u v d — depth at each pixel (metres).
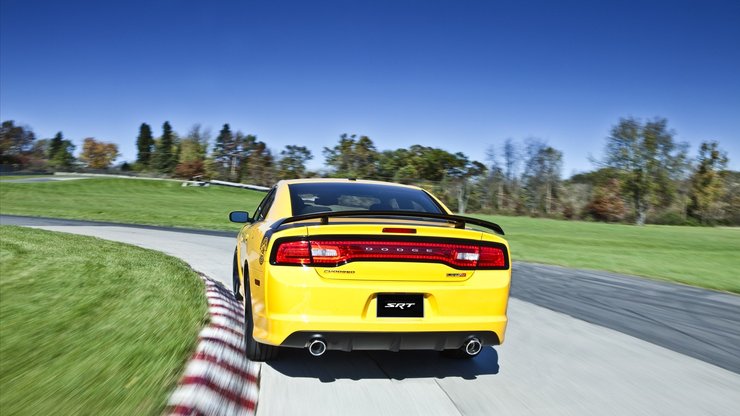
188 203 37.94
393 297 3.11
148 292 5.11
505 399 3.15
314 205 3.81
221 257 9.46
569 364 3.94
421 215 3.16
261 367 3.57
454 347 3.26
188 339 3.59
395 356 3.95
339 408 2.90
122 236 12.84
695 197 64.81
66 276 5.59
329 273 3.04
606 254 14.99
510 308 6.09
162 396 2.60
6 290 4.78
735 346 4.73
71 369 2.92
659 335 5.05
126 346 3.37
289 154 78.94
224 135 85.88
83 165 130.00
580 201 61.41
